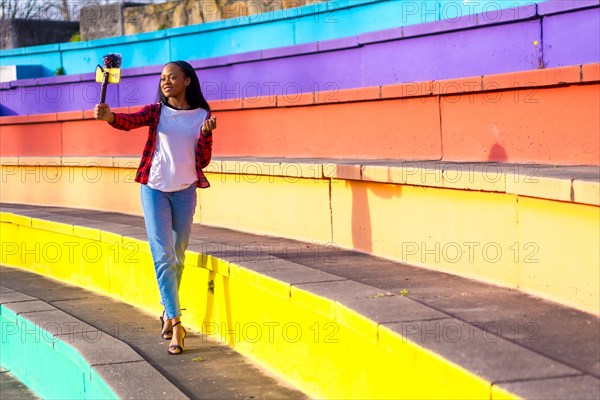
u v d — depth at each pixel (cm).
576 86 562
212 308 642
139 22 1650
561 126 575
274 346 551
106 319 712
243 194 779
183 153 581
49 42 1920
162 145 580
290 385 529
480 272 523
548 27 754
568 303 450
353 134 755
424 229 570
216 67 1158
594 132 554
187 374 555
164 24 1594
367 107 738
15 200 1159
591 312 433
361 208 632
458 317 433
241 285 593
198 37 1352
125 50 1479
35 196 1124
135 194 958
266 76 1085
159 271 595
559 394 312
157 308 725
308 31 1159
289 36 1192
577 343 383
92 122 1075
